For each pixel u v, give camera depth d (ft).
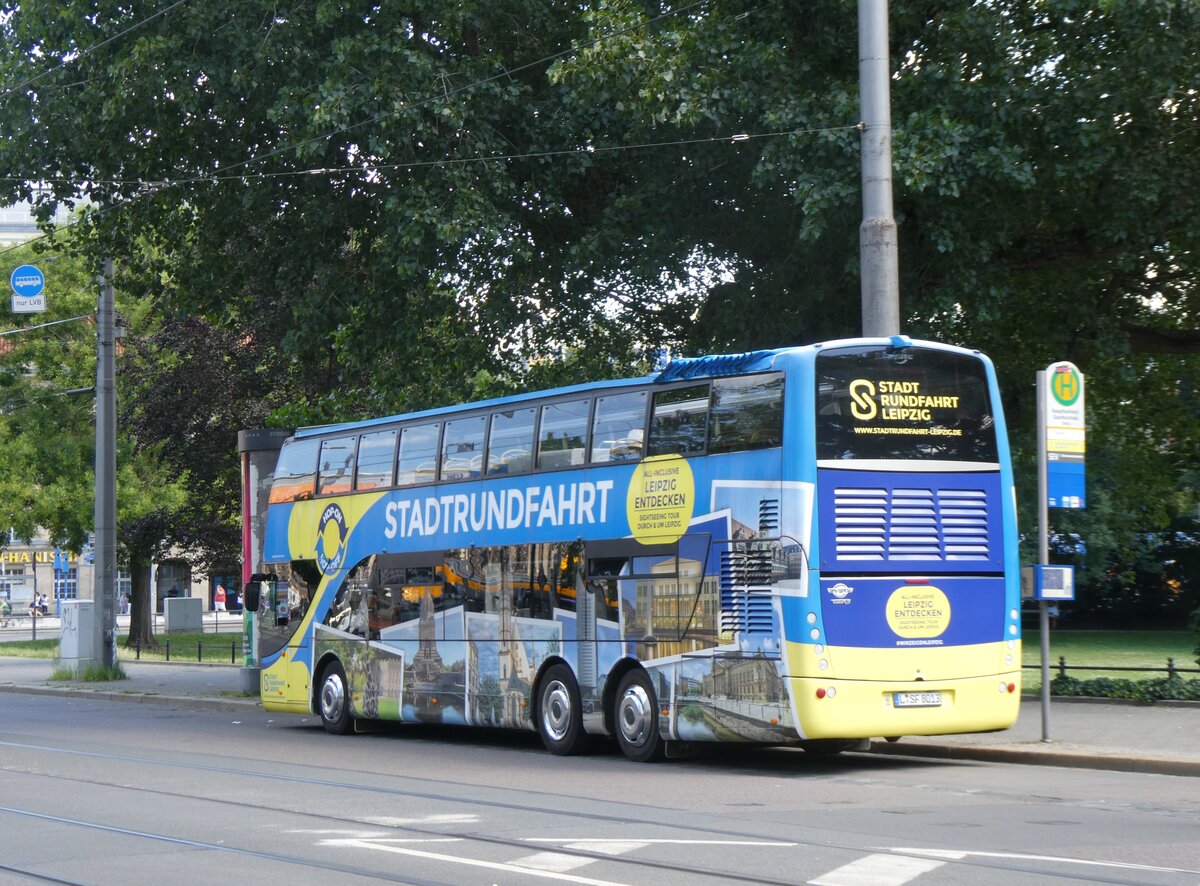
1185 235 68.59
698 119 63.10
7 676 120.47
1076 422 53.01
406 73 69.77
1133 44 60.03
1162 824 35.83
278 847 34.24
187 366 133.18
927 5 64.18
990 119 61.93
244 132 79.92
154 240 86.94
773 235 70.54
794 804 40.70
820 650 46.78
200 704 91.45
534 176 73.92
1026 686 74.59
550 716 57.31
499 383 82.89
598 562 55.26
